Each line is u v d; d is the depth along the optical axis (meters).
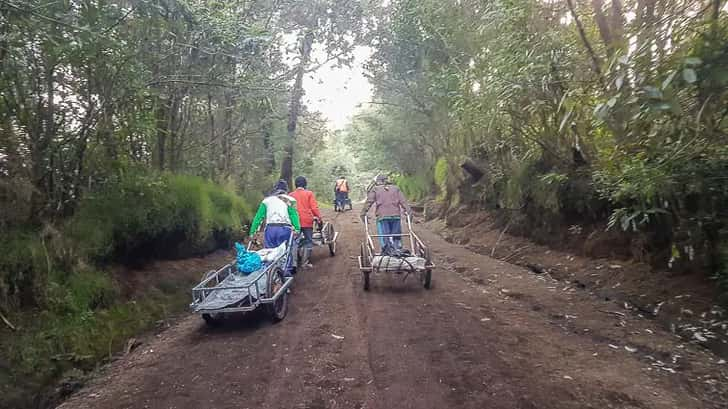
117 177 8.30
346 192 26.95
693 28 4.95
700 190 6.00
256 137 18.75
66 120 7.24
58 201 7.20
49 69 6.70
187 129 13.09
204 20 8.42
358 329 6.64
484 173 16.12
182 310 8.23
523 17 8.71
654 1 5.93
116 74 7.19
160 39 8.59
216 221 11.66
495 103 9.74
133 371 5.68
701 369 5.05
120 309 7.12
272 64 12.67
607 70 5.18
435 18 13.53
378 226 9.62
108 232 7.58
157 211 8.70
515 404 4.38
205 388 5.03
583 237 9.91
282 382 5.06
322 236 11.72
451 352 5.67
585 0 8.23
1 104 6.41
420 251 9.30
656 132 5.72
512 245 12.31
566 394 4.55
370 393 4.71
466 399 4.50
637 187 6.19
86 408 4.79
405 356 5.59
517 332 6.38
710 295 6.33
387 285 9.22
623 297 7.44
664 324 6.36
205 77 9.66
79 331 6.11
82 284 6.69
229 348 6.20
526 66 8.37
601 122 5.86
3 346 5.31
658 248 7.74
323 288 9.14
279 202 8.74
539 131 10.51
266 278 6.75
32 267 6.10
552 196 10.62
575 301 7.69
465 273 10.34
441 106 16.77
